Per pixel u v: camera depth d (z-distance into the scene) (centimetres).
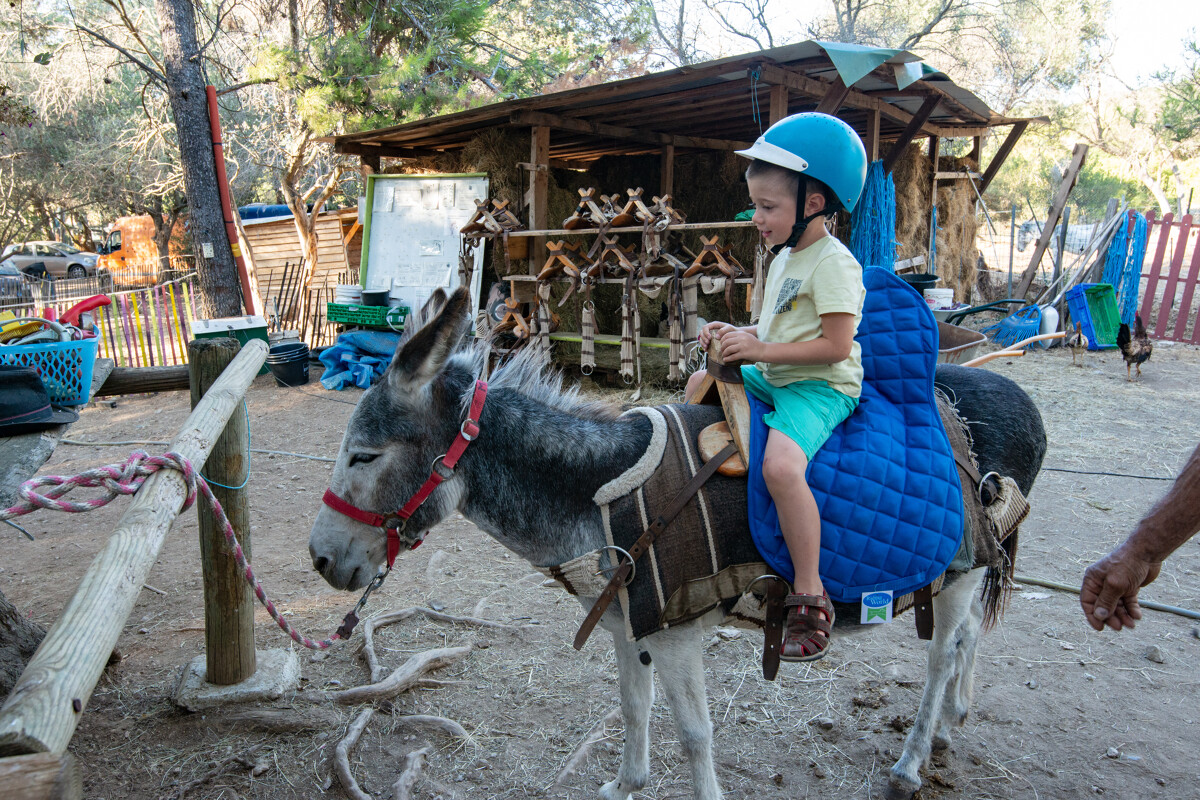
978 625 317
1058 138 2981
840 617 236
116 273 1958
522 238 953
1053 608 429
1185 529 185
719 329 229
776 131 218
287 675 350
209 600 332
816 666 373
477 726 329
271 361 1017
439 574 483
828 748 314
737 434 225
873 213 885
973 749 313
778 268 236
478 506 231
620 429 235
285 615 430
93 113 2670
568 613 430
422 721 327
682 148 1232
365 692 340
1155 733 321
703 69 783
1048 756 308
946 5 2370
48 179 2770
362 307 1048
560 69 1856
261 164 2005
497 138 1071
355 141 1195
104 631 136
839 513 220
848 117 1059
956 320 1007
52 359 378
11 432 322
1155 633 401
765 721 331
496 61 1662
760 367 245
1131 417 798
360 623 410
